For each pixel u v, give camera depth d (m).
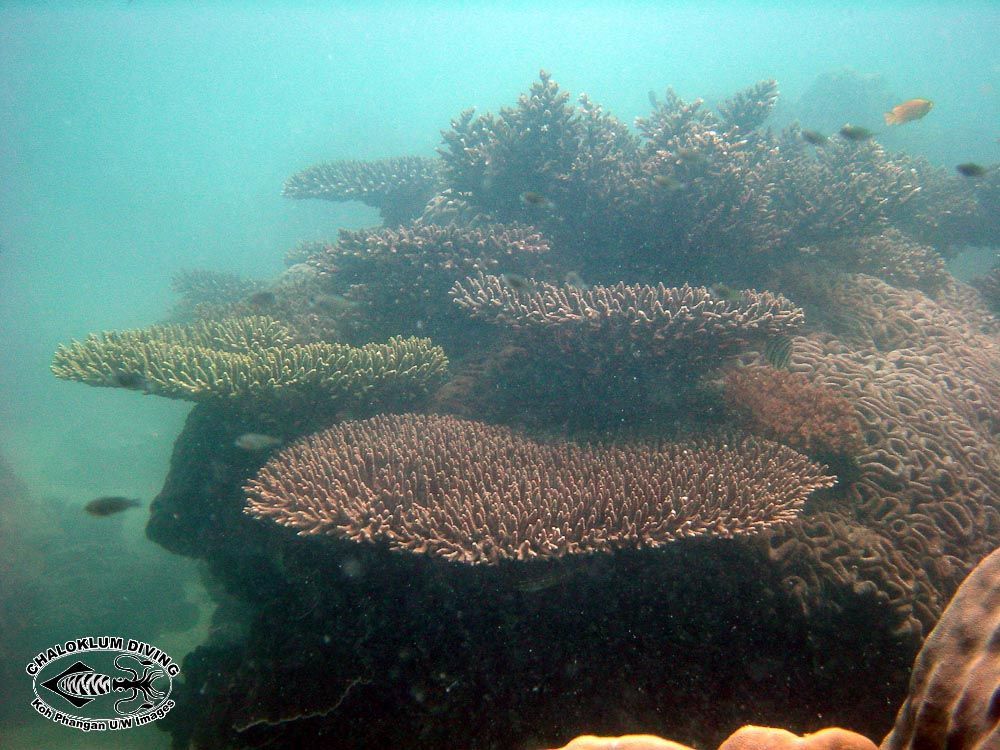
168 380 6.08
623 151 9.65
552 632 4.43
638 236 8.09
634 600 4.43
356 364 6.63
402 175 14.88
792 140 12.59
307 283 9.96
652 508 4.26
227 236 50.78
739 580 4.43
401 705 4.46
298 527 4.71
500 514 4.16
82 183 87.31
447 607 4.53
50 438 25.47
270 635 5.37
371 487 4.79
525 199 6.97
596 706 4.20
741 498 4.32
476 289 6.98
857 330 7.87
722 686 4.25
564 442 5.66
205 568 10.12
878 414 6.12
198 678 6.80
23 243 62.72
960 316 9.89
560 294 6.49
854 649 4.35
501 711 4.27
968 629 1.88
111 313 42.59
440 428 5.79
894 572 4.56
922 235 13.64
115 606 12.42
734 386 6.00
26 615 11.85
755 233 8.04
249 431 6.52
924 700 1.87
